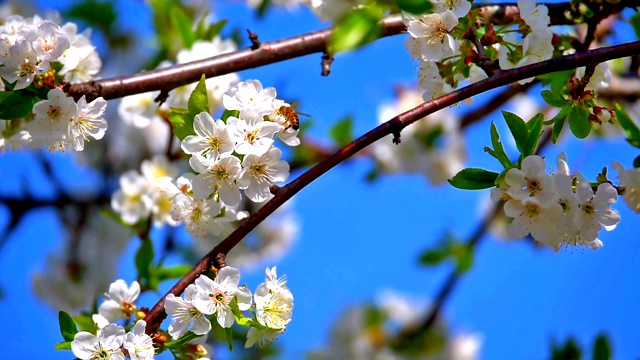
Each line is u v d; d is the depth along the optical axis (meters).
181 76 1.52
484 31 1.47
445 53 1.43
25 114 1.42
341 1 1.54
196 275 1.38
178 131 1.40
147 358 1.36
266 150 1.38
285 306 1.39
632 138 1.45
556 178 1.37
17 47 1.41
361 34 1.51
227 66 1.54
